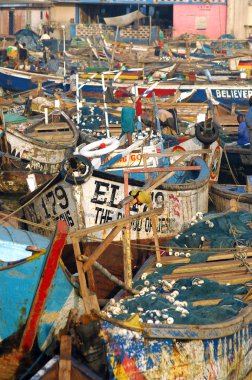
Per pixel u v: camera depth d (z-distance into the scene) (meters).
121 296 14.70
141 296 14.02
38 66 55.72
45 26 75.62
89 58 59.41
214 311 13.37
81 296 13.34
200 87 39.91
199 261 16.33
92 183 17.45
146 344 12.47
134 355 12.47
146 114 31.92
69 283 13.02
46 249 12.45
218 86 40.16
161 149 21.77
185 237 17.34
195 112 34.22
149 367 12.52
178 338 12.48
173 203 18.48
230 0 77.25
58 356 12.45
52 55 61.00
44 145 27.23
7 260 15.00
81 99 35.09
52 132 29.92
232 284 15.12
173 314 13.13
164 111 29.53
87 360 12.36
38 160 27.36
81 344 12.38
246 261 16.06
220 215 17.98
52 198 17.89
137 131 24.80
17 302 12.69
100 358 12.41
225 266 16.02
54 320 12.96
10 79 47.22
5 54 61.62
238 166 26.88
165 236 18.42
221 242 16.91
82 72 44.81
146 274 15.55
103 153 20.08
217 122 30.08
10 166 26.53
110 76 43.34
